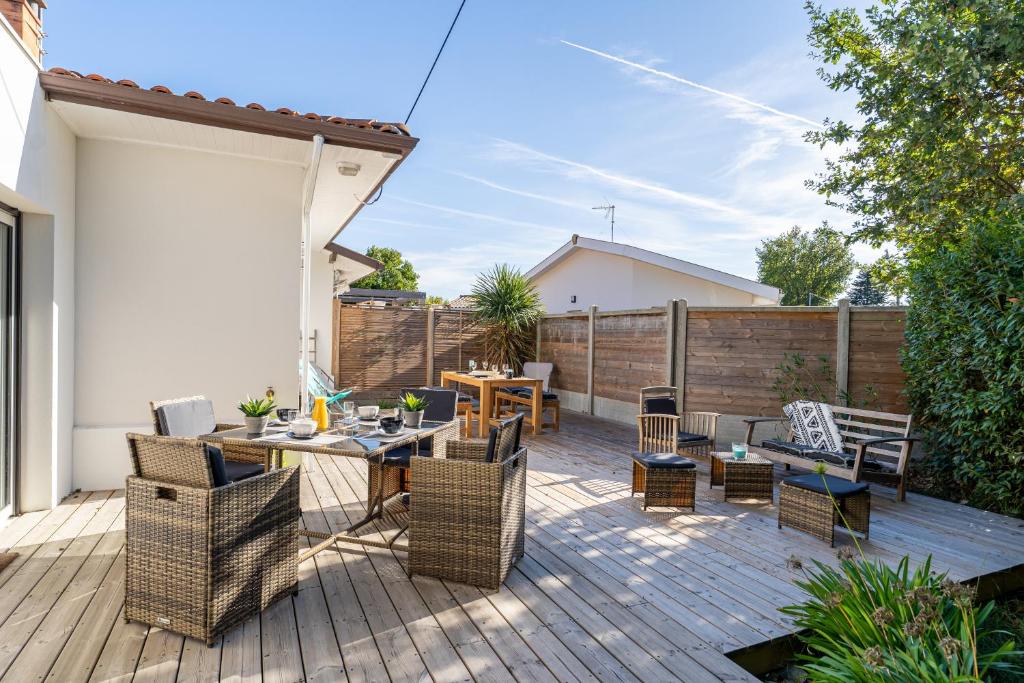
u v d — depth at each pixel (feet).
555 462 20.86
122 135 15.60
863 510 13.29
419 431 12.28
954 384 16.44
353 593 10.02
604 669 7.86
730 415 24.12
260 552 9.07
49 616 9.01
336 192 21.38
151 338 16.46
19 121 11.86
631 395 29.14
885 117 23.56
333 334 34.35
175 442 8.26
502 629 8.87
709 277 39.45
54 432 14.28
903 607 7.41
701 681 7.61
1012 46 18.24
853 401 21.77
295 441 10.72
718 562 11.74
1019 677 8.25
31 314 13.92
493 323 35.91
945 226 24.85
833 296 111.55
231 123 14.48
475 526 10.26
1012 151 21.65
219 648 8.18
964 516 15.29
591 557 11.90
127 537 8.74
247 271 17.34
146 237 16.35
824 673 6.81
